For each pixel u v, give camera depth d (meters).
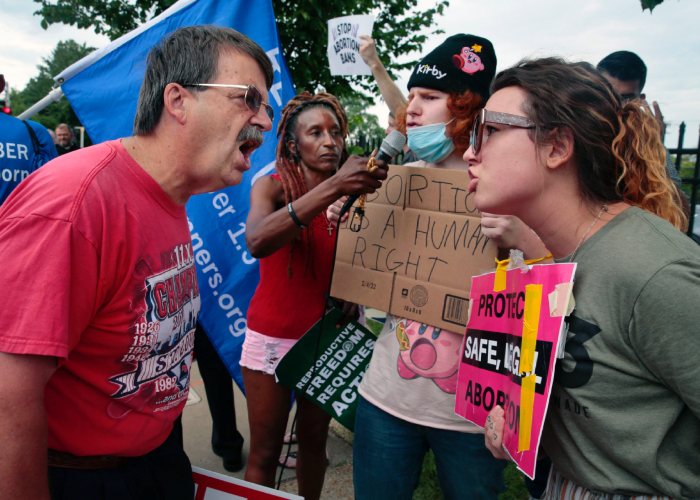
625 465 0.93
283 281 1.97
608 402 0.92
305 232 1.96
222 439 2.67
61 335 0.89
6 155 2.55
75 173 0.98
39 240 0.89
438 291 1.56
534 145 0.98
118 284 1.04
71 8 7.20
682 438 0.91
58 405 1.05
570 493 1.06
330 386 1.91
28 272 0.88
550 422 1.04
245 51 1.16
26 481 0.87
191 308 1.32
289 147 2.05
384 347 1.69
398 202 1.69
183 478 1.33
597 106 0.97
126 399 1.11
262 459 2.03
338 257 1.84
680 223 1.06
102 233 0.98
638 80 2.80
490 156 1.02
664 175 1.01
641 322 0.86
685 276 0.83
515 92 1.01
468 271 1.50
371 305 1.72
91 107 2.80
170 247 1.19
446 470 1.59
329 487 2.55
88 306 0.98
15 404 0.85
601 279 0.92
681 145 5.26
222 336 2.71
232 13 2.84
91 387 1.07
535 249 1.40
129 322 1.07
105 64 2.82
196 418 3.25
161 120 1.12
